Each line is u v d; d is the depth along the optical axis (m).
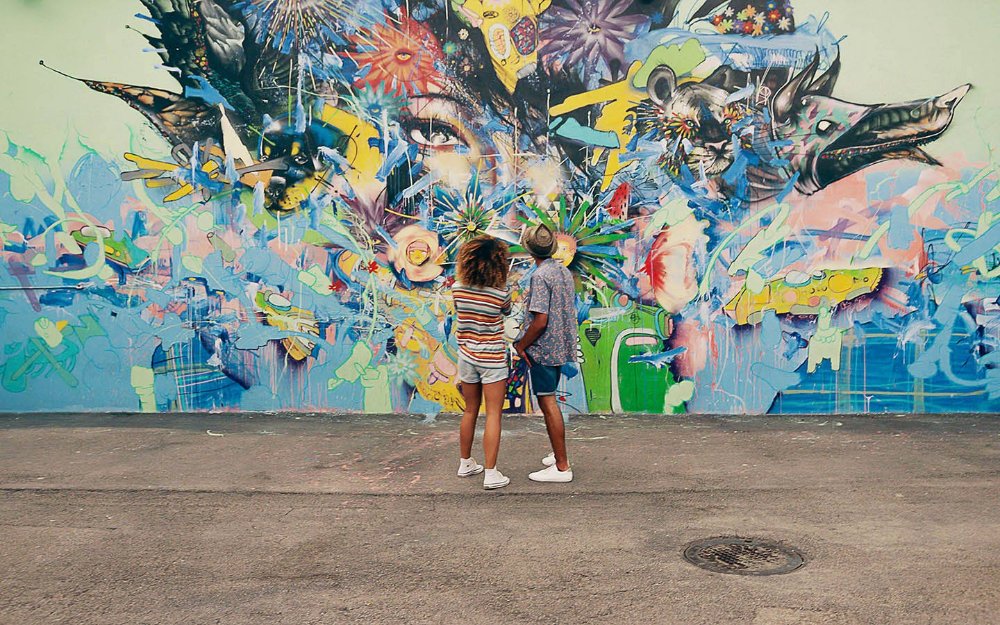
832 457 6.24
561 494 5.37
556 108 7.74
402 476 5.83
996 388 7.80
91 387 8.03
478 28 7.73
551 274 5.59
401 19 7.76
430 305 7.89
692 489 5.45
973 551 4.27
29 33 7.90
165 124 7.92
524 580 3.95
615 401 7.88
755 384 7.82
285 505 5.18
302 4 7.80
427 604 3.69
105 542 4.54
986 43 7.58
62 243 8.01
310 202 7.90
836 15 7.61
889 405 7.82
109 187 7.98
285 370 8.00
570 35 7.69
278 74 7.85
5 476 5.87
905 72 7.62
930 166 7.67
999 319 7.76
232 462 6.23
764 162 7.70
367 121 7.84
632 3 7.65
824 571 4.02
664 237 7.77
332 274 7.93
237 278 7.98
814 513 4.92
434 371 7.93
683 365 7.83
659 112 7.70
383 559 4.25
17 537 4.62
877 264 7.73
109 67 7.91
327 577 4.02
